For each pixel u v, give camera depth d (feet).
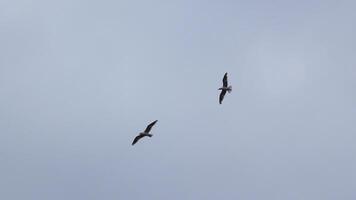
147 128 224.94
